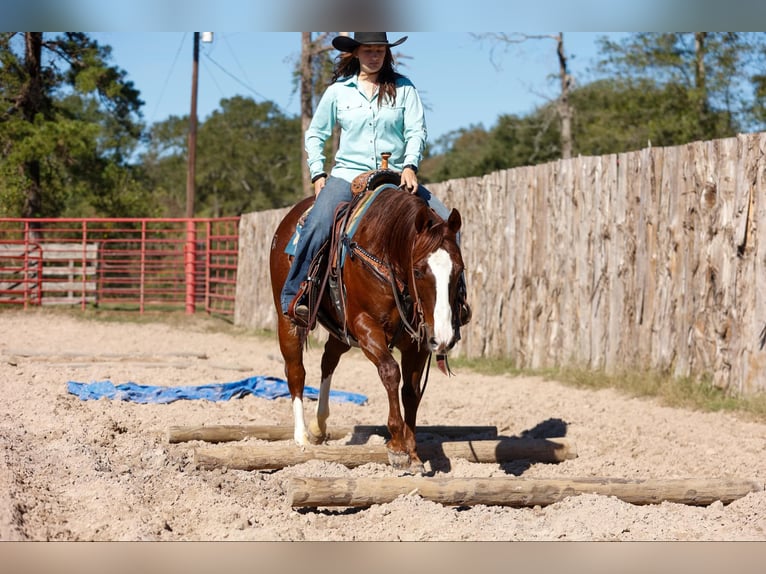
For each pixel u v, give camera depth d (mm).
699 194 9086
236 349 15516
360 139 6234
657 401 8961
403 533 4590
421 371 5746
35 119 27625
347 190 6113
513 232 12062
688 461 6586
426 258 4840
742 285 8625
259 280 19562
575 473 6254
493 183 12500
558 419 8297
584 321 10727
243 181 61375
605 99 29125
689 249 9227
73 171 29062
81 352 13172
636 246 9977
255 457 5922
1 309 21969
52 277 24094
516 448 6492
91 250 22250
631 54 27281
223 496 5039
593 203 10617
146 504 4922
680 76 26906
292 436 6934
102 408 8008
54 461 5652
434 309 4762
